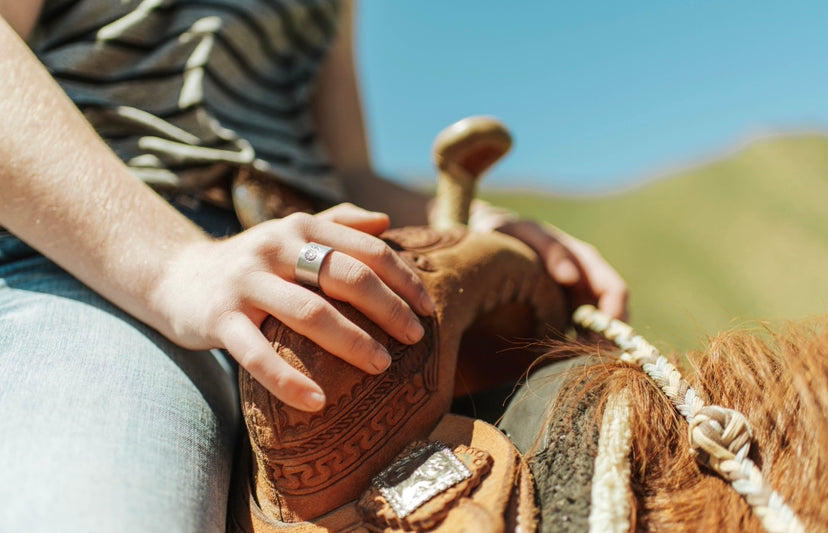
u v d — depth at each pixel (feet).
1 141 2.35
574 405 2.06
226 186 3.37
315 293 2.07
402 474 1.93
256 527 2.07
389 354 2.07
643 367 2.12
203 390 2.43
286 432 2.01
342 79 4.83
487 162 3.15
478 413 2.39
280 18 3.75
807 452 1.73
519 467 1.90
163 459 2.00
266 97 3.82
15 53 2.53
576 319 2.84
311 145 4.03
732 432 1.78
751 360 2.05
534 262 2.81
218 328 2.09
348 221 2.47
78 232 2.34
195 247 2.36
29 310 2.43
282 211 3.37
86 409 2.01
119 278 2.32
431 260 2.47
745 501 1.70
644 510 1.79
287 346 2.03
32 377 2.09
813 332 2.02
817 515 1.62
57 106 2.50
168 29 3.41
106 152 2.54
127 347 2.34
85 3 3.28
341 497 1.99
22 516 1.67
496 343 2.77
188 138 3.27
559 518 1.75
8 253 2.70
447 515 1.79
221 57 3.44
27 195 2.34
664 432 1.96
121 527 1.70
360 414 2.03
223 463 2.31
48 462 1.80
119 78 3.27
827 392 1.79
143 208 2.42
